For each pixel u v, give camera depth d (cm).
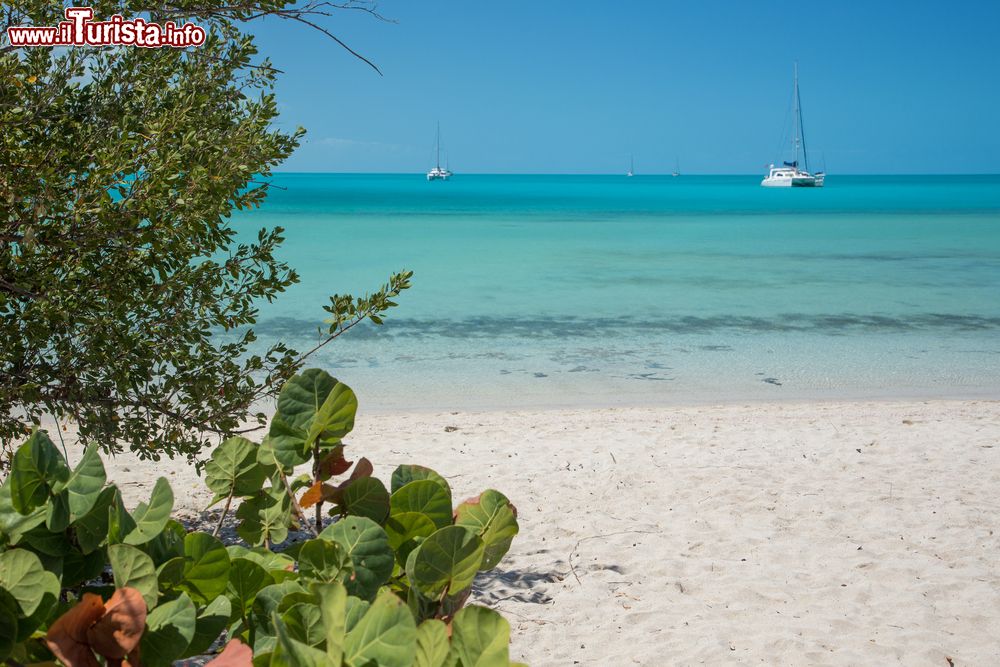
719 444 962
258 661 128
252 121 486
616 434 1016
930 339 1728
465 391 1279
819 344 1670
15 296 466
